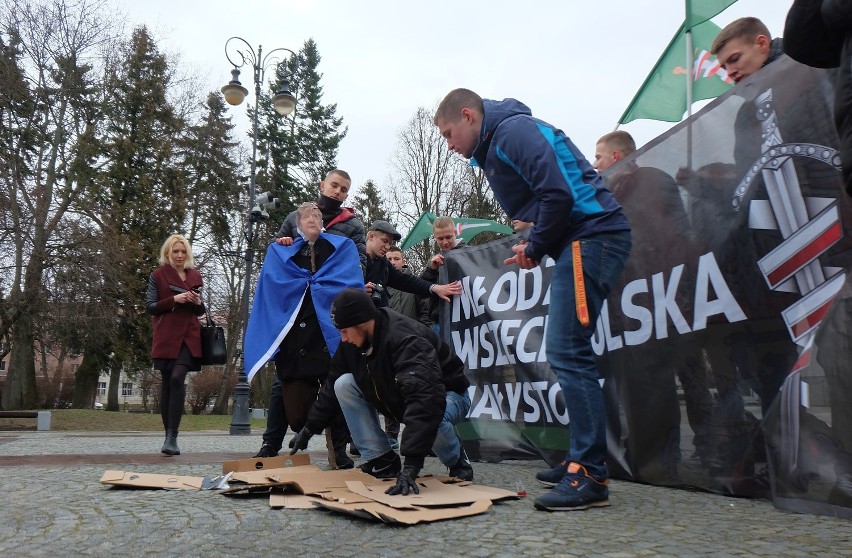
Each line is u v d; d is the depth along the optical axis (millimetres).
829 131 2705
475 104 3072
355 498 2746
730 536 2227
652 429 3406
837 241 2648
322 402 3523
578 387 2836
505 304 4594
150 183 26734
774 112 2928
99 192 25047
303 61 39781
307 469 3600
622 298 3627
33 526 2414
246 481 3215
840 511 2510
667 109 5953
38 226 20047
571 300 2877
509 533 2287
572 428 2859
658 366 3402
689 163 3324
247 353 4195
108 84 24078
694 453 3201
